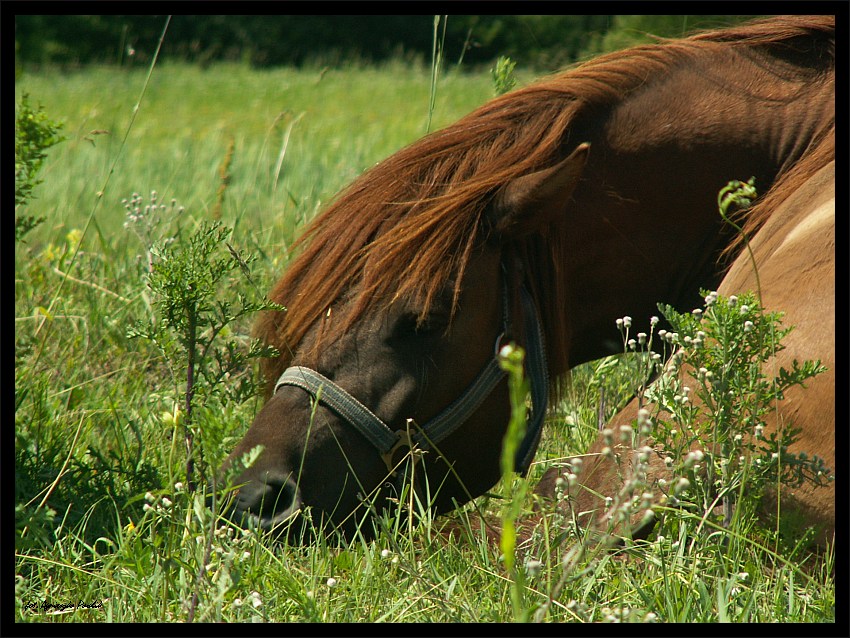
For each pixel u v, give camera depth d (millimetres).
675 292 5328
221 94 33094
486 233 4539
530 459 4766
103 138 19844
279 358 4672
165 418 4863
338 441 4355
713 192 5199
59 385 6754
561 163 4301
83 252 9062
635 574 4324
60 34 46031
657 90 5238
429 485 4691
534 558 4348
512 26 35281
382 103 30391
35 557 4285
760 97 5320
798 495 4316
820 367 3953
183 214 11273
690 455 3529
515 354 2314
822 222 4566
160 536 4438
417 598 3896
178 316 4906
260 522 4266
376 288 4363
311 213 10016
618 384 6094
